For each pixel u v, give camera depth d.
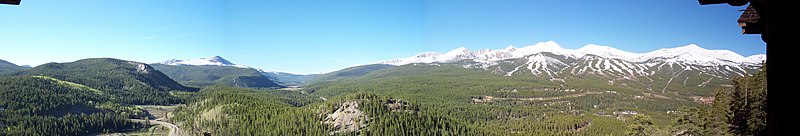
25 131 169.38
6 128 169.88
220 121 186.75
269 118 184.12
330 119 174.62
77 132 189.12
